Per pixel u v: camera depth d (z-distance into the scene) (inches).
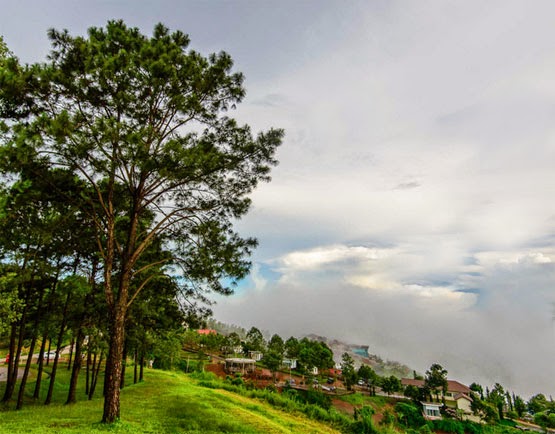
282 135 541.0
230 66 530.6
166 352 1202.6
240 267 523.5
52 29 431.2
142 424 411.5
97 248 625.0
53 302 682.8
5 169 383.6
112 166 413.1
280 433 467.2
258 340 4431.6
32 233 496.4
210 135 542.9
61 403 698.2
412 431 1115.9
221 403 630.5
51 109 428.1
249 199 567.2
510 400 3636.8
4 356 1817.2
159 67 430.0
